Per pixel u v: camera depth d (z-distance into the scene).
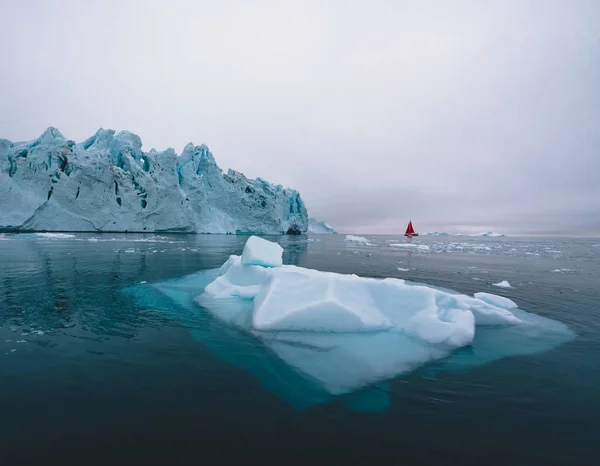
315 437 2.05
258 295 5.16
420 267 11.56
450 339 3.73
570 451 1.97
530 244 37.97
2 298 5.53
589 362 3.31
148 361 3.15
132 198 31.95
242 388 2.67
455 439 2.07
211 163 41.72
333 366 3.14
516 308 5.44
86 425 2.10
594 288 7.62
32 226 26.92
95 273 8.27
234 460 1.82
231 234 41.09
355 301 4.51
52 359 3.13
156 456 1.83
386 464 1.83
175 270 9.18
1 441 1.92
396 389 2.71
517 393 2.67
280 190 50.34
